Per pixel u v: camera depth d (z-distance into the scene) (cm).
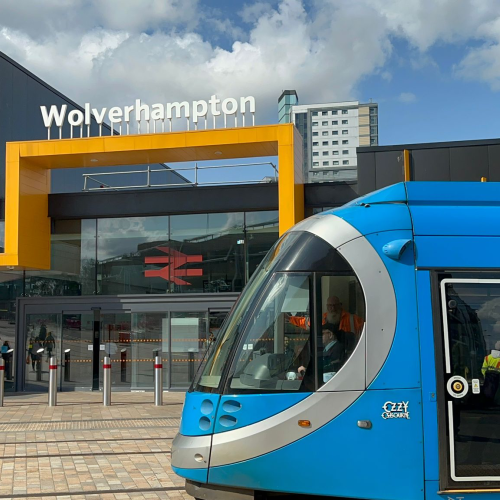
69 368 1939
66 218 1997
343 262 616
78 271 1997
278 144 1703
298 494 621
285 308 620
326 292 614
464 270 616
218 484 605
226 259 1920
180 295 1909
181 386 1889
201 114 1806
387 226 626
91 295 1958
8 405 1555
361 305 605
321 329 607
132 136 1767
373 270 612
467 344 603
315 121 14550
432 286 610
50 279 2017
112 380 1916
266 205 1883
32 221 1897
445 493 579
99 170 3198
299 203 1783
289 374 604
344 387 592
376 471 582
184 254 1945
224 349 640
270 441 589
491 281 616
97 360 1930
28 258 1869
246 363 617
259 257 1903
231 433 601
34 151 1822
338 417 588
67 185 2961
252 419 598
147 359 1911
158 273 1955
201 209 1919
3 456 959
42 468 884
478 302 612
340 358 599
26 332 1962
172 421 1281
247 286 673
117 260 1983
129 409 1468
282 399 596
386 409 588
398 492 579
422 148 1623
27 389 1945
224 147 1756
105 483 803
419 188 652
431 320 603
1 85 2502
